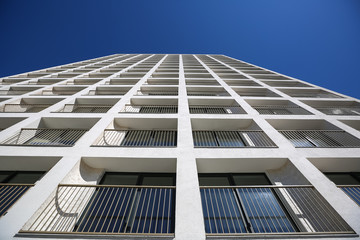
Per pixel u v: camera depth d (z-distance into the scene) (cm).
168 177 623
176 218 387
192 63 2517
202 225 375
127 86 1317
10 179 584
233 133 878
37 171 614
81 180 539
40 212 402
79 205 478
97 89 1311
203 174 640
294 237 367
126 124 859
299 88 1376
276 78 1775
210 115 875
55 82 1526
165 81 1554
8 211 386
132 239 354
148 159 579
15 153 572
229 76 1805
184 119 825
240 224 468
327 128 856
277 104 1133
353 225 389
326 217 444
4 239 339
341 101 1136
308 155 610
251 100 1133
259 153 614
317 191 473
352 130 770
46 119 833
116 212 475
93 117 838
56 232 357
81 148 608
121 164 599
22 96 1093
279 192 555
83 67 2091
